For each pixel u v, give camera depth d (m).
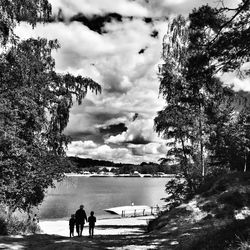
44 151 20.33
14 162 17.31
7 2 14.59
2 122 16.86
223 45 11.62
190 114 23.61
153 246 11.99
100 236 17.06
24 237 15.66
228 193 16.05
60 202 77.44
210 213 15.06
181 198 23.62
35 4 15.91
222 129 26.48
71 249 12.43
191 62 12.54
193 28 11.94
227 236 7.68
